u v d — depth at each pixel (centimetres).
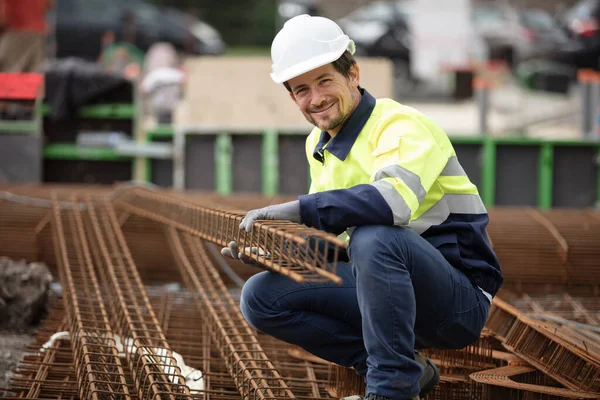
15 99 848
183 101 1277
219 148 1140
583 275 718
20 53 1138
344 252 380
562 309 655
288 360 500
